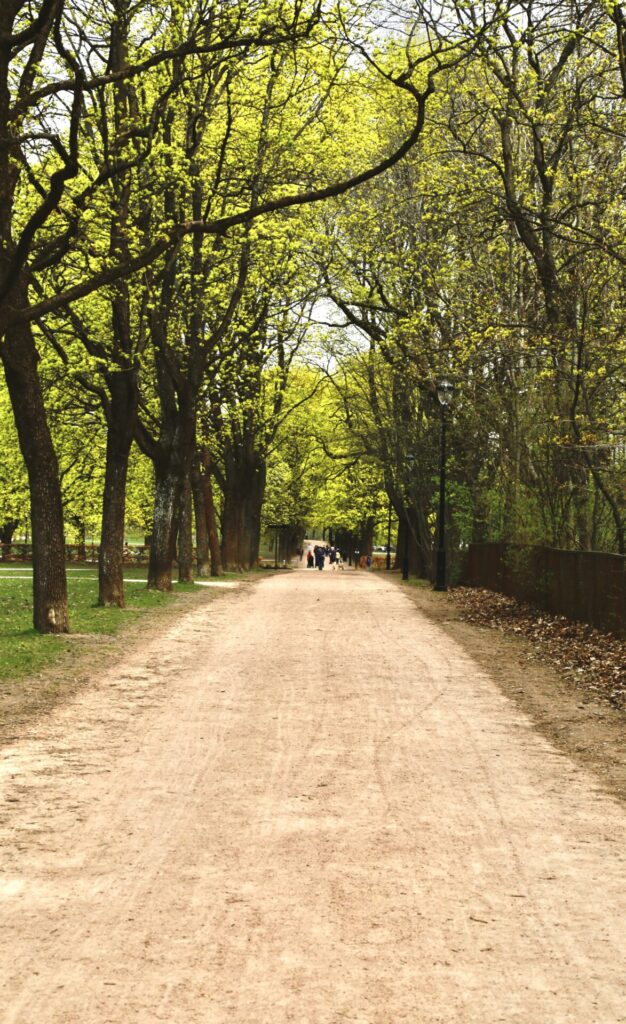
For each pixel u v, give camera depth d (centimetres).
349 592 3369
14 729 1041
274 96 2320
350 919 537
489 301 2450
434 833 701
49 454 1864
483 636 2009
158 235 1561
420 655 1683
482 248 2652
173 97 2067
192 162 2283
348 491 7519
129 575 4803
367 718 1129
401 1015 431
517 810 765
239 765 897
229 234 2231
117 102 1911
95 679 1376
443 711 1180
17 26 1641
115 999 443
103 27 1894
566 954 498
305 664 1558
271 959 485
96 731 1040
